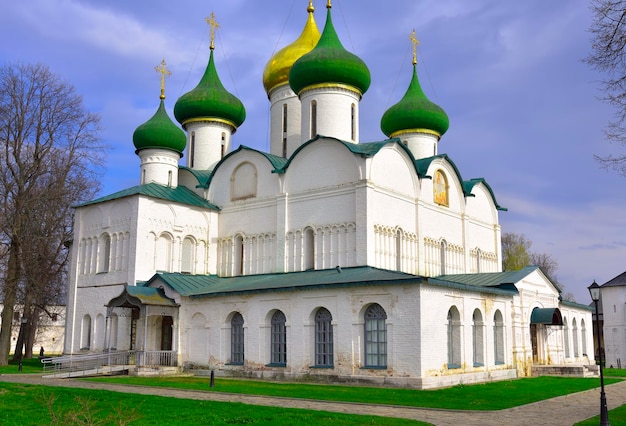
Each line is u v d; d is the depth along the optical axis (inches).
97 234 1784.0
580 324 2098.9
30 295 2023.9
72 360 1573.6
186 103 2050.9
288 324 1405.0
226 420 750.5
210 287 1628.9
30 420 768.3
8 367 1747.0
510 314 1551.4
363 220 1493.6
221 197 1844.2
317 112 1797.5
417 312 1219.2
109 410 841.5
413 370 1205.1
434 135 2006.6
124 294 1541.6
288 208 1659.7
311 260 1612.9
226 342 1515.7
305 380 1352.1
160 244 1716.3
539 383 1348.4
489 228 2055.9
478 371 1382.9
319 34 2094.0
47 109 1934.1
